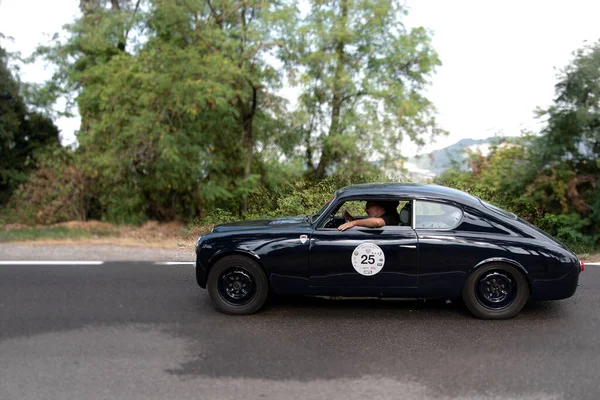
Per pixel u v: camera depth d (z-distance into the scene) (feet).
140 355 15.97
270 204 47.16
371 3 52.54
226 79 41.32
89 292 22.72
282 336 17.62
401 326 18.60
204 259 19.75
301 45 51.24
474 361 15.56
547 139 37.63
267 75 47.67
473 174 44.24
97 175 46.09
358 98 55.21
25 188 48.34
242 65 45.14
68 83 61.31
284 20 47.32
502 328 18.35
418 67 55.62
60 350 16.34
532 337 17.49
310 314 19.93
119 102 42.29
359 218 21.93
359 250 19.06
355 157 52.70
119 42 56.03
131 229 41.91
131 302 21.35
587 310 20.38
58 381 14.15
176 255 30.63
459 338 17.40
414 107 51.01
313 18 53.26
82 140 46.88
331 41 52.75
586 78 35.45
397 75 56.75
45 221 47.11
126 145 42.37
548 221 37.96
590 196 37.65
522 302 19.07
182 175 43.91
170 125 42.01
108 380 14.21
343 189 20.54
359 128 52.90
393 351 16.30
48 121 74.13
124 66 42.86
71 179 47.01
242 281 19.81
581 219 37.17
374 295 19.38
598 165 36.50
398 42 54.85
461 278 19.01
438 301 21.49
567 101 36.68
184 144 42.45
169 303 21.26
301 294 19.58
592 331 18.07
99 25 51.52
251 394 13.43
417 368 15.05
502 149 43.91
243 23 50.47
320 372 14.78
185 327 18.47
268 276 19.56
